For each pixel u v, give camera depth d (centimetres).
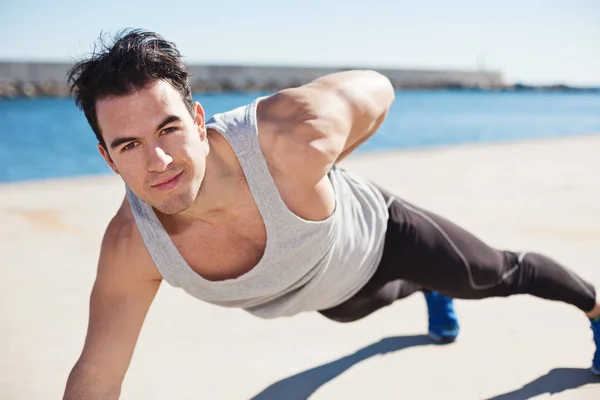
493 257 200
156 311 303
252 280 173
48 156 1292
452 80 6631
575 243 367
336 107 175
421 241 194
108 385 173
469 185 596
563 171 682
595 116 2772
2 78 4041
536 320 265
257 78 5159
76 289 333
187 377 232
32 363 248
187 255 171
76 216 511
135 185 148
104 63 142
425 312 285
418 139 1678
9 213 530
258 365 239
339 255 181
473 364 229
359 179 201
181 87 147
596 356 215
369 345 251
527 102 4462
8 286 339
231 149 164
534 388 208
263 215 165
